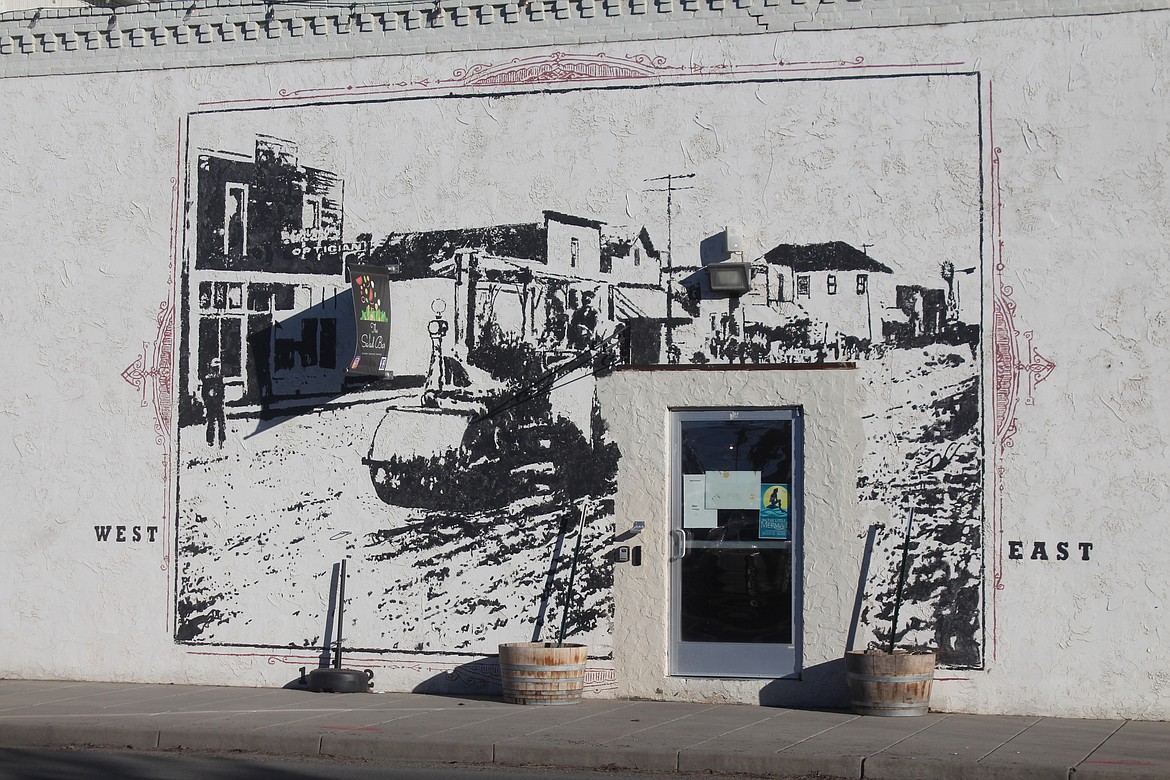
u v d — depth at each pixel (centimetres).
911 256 1278
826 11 1309
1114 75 1247
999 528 1243
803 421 1292
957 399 1260
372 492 1380
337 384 1396
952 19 1282
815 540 1279
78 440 1442
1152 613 1208
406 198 1394
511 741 1055
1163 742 1075
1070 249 1245
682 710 1241
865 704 1205
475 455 1361
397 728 1118
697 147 1330
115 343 1444
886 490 1269
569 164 1359
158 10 1459
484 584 1352
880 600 1262
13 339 1462
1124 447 1223
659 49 1345
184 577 1412
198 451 1419
